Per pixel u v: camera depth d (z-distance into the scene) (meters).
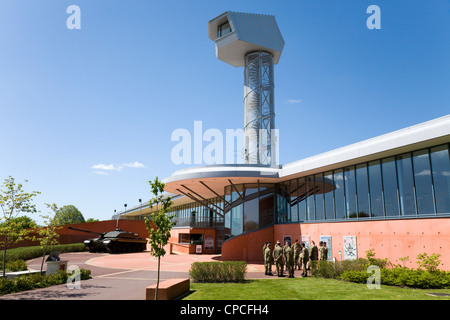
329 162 20.94
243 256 26.78
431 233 15.88
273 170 26.16
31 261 28.47
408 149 17.09
